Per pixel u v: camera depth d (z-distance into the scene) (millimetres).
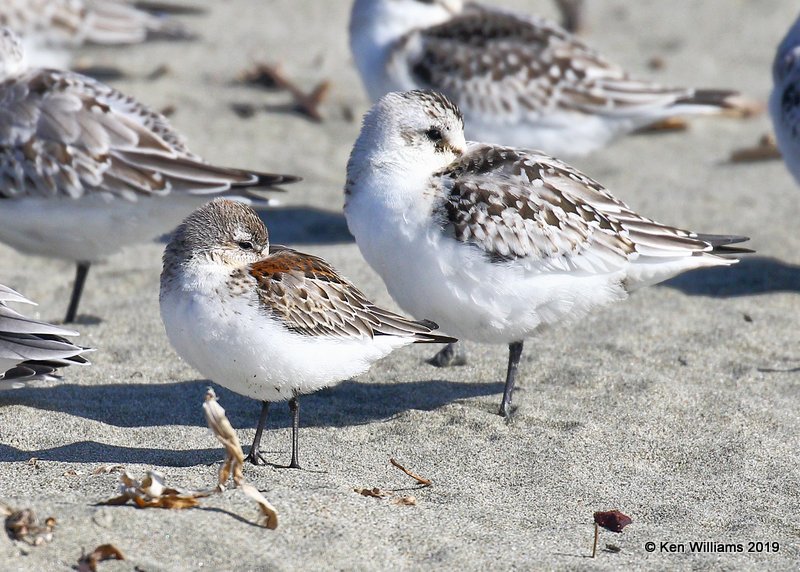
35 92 13000
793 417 10641
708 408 10812
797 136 15055
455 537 8172
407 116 10477
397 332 9688
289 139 19781
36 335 9719
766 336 12633
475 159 10742
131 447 9703
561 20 26453
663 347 12289
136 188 12758
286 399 9633
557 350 12203
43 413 10367
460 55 16812
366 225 10531
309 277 9406
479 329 10664
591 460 9766
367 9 17250
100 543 7543
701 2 28406
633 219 10859
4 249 15555
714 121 21516
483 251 10219
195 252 9078
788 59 15508
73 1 20172
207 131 19703
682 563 8008
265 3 27453
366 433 10258
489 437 10195
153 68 22453
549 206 10414
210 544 7668
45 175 12719
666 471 9633
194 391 11133
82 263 13352
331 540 7898
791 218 16625
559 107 16938
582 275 10578
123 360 11844
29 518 7590
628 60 24188
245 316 8961
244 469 9172
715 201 17266
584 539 8328
